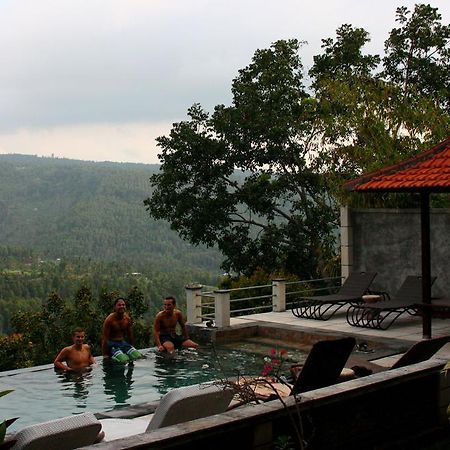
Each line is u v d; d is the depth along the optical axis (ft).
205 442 14.35
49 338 52.34
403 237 50.26
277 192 82.17
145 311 56.29
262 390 22.47
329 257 82.23
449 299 43.62
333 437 17.24
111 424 20.85
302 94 83.35
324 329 43.11
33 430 13.20
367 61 86.22
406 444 19.19
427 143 62.59
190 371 36.29
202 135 80.38
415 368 19.76
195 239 82.94
